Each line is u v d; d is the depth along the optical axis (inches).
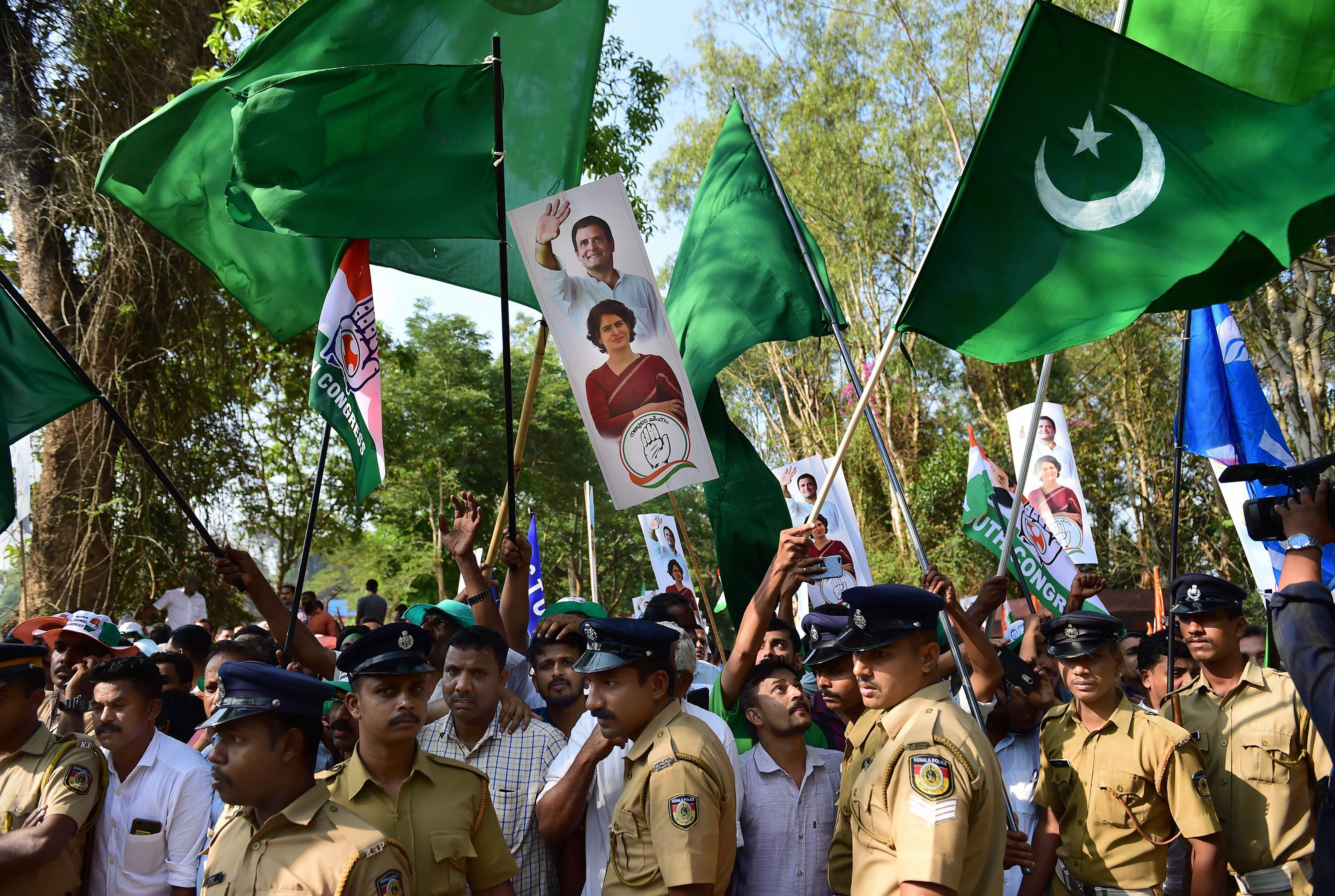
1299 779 176.1
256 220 180.5
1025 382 1007.0
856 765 133.3
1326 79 174.4
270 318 210.1
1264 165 151.9
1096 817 159.6
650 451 187.2
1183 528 791.7
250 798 115.6
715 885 121.5
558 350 188.2
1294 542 106.3
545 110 209.6
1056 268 159.5
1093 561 331.6
